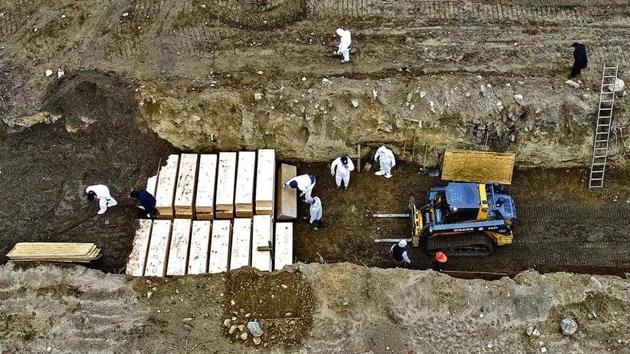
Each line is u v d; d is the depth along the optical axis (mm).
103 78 14930
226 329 11641
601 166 14406
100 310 11891
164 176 14141
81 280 12320
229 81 14758
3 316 11805
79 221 13766
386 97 14375
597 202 14227
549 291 12078
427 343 11438
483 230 13117
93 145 14664
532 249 13594
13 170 14461
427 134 14297
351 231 14008
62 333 11586
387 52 15312
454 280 12219
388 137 14453
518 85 14500
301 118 14320
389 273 12367
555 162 14570
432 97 14297
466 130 14203
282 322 11688
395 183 14672
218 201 13617
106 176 14352
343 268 12398
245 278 12266
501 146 14312
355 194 14523
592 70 14766
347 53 14852
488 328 11633
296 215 14000
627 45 15242
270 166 14242
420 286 12125
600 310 11828
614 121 14109
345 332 11555
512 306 11898
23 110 14695
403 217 14156
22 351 11406
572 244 13625
